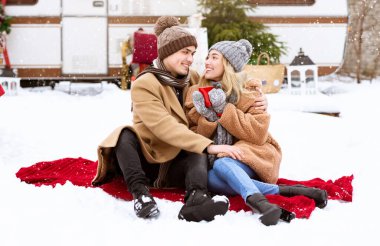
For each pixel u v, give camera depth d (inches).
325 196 96.7
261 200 86.3
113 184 107.0
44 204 93.2
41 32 305.6
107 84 329.1
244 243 74.8
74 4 305.6
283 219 86.4
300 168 142.1
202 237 77.1
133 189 91.2
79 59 308.7
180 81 108.2
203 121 103.6
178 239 76.3
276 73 283.3
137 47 295.3
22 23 303.7
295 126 195.6
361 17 393.1
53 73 308.2
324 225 84.2
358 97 300.7
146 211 86.1
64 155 159.5
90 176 118.0
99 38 308.3
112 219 86.9
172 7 309.6
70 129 192.4
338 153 159.6
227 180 94.7
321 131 188.2
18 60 305.0
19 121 198.4
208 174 100.0
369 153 155.6
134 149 96.0
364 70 390.9
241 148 100.0
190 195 89.7
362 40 392.8
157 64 109.1
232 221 85.7
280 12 313.4
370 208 96.6
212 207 84.9
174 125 99.7
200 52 289.4
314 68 281.9
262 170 100.2
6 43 302.4
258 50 310.0
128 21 308.3
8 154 156.5
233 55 104.7
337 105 242.2
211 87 105.0
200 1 317.1
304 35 314.2
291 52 314.8
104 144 97.3
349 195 104.6
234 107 102.3
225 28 312.2
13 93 288.4
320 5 313.7
